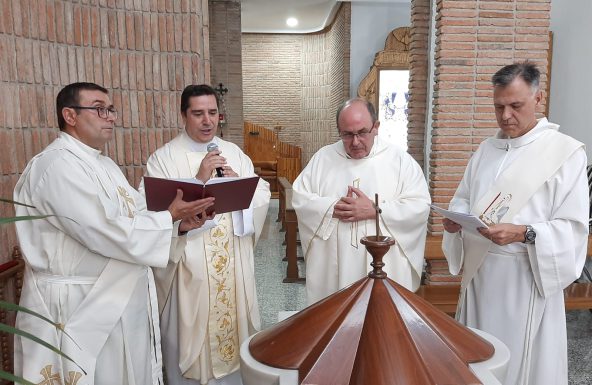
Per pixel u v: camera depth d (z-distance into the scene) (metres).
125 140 3.51
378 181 2.41
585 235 2.06
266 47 14.40
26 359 1.91
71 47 3.17
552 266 2.02
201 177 2.38
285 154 14.59
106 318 1.95
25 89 2.87
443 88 4.68
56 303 1.92
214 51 10.24
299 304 4.67
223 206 2.13
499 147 2.31
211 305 2.57
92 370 1.92
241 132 10.52
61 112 2.01
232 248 2.63
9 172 2.76
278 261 6.27
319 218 2.38
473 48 4.62
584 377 3.30
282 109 14.74
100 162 2.11
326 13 12.01
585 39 5.30
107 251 1.89
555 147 2.12
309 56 14.28
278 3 11.09
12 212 2.81
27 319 1.93
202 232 2.53
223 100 10.34
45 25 3.00
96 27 3.30
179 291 2.54
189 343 2.55
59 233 1.92
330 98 13.60
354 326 0.95
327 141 14.12
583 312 4.49
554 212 2.09
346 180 2.45
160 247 1.97
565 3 5.64
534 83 2.10
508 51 4.64
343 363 0.88
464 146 4.77
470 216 1.89
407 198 2.37
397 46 10.10
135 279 2.02
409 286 2.38
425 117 5.77
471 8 4.56
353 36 10.80
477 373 0.91
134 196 2.30
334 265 2.39
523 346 2.14
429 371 0.86
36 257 1.92
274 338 1.04
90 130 2.02
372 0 10.65
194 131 2.61
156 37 3.52
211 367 2.62
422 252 2.44
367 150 2.36
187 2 3.56
